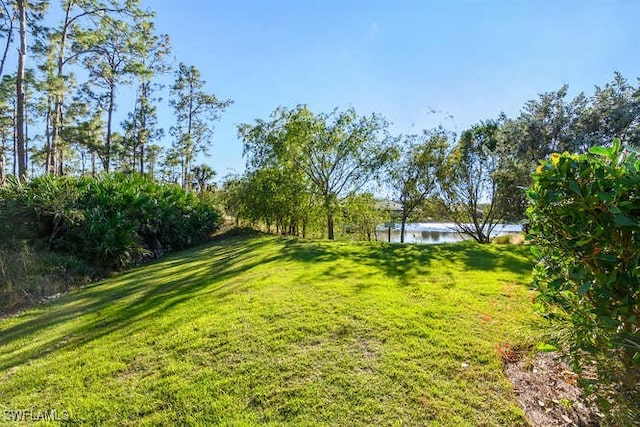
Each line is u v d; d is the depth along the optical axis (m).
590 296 1.72
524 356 2.79
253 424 2.08
